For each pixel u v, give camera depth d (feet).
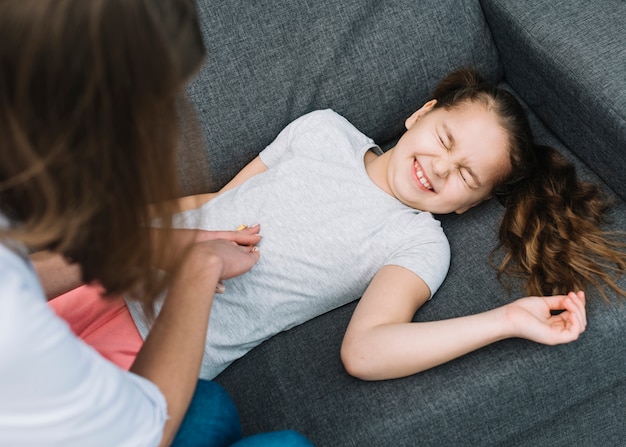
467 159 4.20
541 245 4.00
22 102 1.61
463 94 4.41
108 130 1.71
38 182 1.70
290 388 3.63
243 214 4.22
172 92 1.79
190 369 2.37
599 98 3.94
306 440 2.72
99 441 1.90
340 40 4.55
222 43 4.41
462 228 4.37
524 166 4.40
